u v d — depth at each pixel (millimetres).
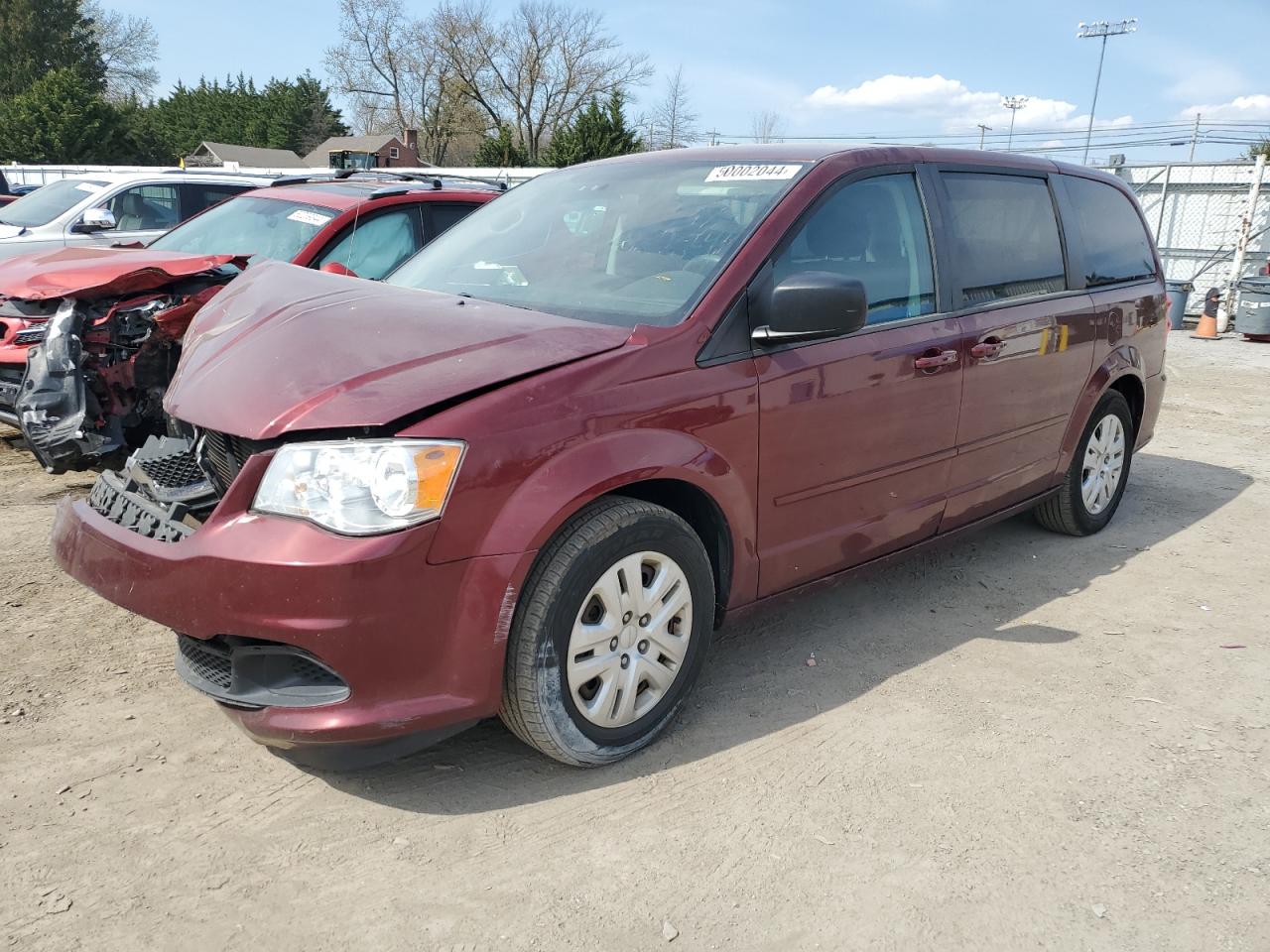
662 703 3014
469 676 2576
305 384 2635
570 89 64062
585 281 3391
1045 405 4457
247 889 2391
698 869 2514
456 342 2801
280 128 86438
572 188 4027
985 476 4184
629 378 2820
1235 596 4500
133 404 4902
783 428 3186
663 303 3129
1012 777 2957
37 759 2871
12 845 2502
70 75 54344
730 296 3104
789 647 3816
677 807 2768
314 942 2232
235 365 2857
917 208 3832
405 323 2938
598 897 2400
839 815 2748
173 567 2508
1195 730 3271
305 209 6660
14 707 3145
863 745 3117
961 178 4090
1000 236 4234
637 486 2922
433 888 2416
